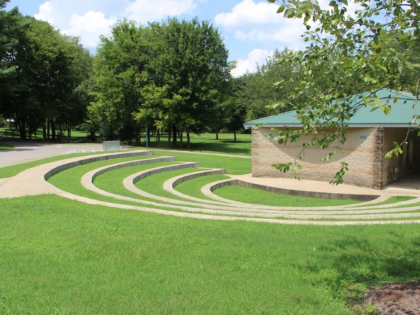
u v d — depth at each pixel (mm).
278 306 4242
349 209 13117
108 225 7387
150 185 18219
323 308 4270
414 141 23359
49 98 46531
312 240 6898
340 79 4922
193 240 6566
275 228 7867
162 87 42312
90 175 17625
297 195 18234
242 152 45812
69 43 50000
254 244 6523
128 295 4316
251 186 20750
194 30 42250
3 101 44312
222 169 25594
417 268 5547
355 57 5289
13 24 41250
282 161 22141
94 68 47125
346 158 19641
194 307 4121
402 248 6453
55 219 7848
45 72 44000
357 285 4945
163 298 4289
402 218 9859
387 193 17250
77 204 9750
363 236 7254
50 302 4086
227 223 8195
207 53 42156
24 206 9234
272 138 5020
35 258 5359
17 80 43469
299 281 4953
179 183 20453
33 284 4500
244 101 61656
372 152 18516
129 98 44344
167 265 5305
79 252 5699
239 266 5395
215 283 4754
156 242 6363
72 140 53219
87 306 4027
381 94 18578
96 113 45188
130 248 5969
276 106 5156
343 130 5094
